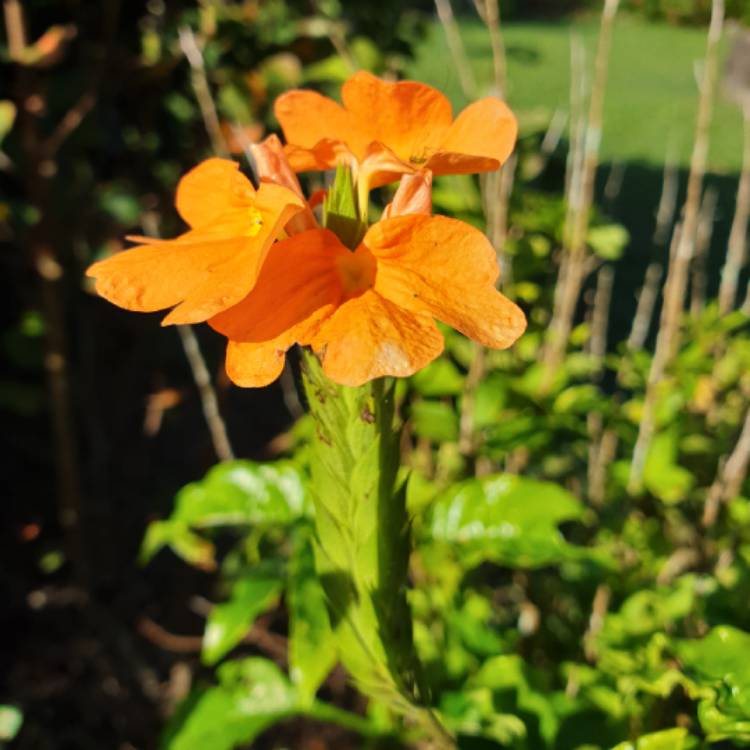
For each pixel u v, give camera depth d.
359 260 0.08
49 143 0.23
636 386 0.22
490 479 0.15
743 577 0.16
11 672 0.26
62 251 0.26
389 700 0.11
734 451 0.21
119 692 0.26
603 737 0.13
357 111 0.10
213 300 0.08
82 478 0.30
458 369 0.21
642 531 0.19
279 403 0.36
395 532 0.10
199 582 0.29
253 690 0.15
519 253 0.20
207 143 0.28
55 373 0.25
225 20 0.26
